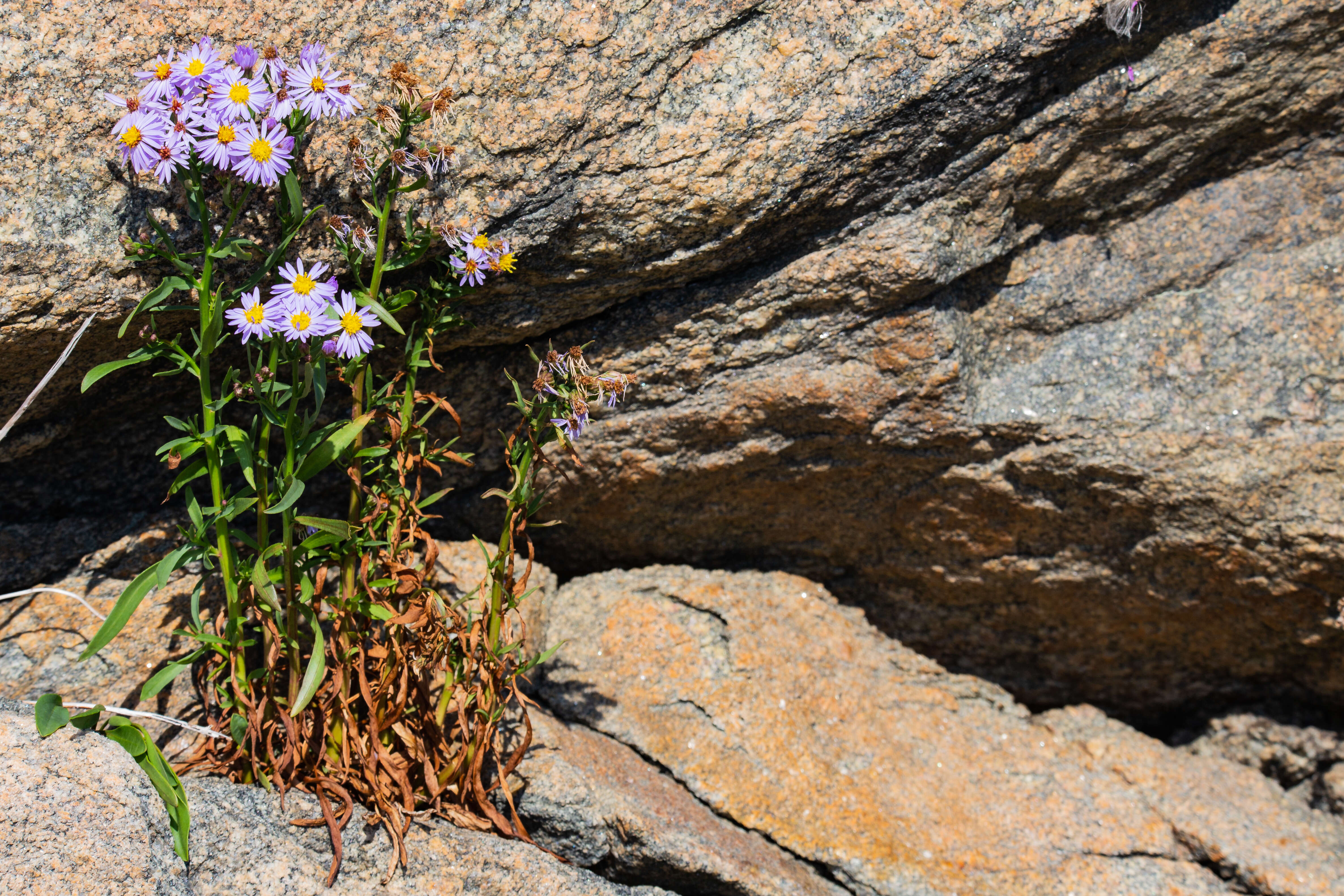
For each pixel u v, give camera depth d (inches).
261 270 48.3
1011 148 52.1
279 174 47.8
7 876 46.3
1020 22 50.6
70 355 49.7
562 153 50.5
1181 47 51.8
